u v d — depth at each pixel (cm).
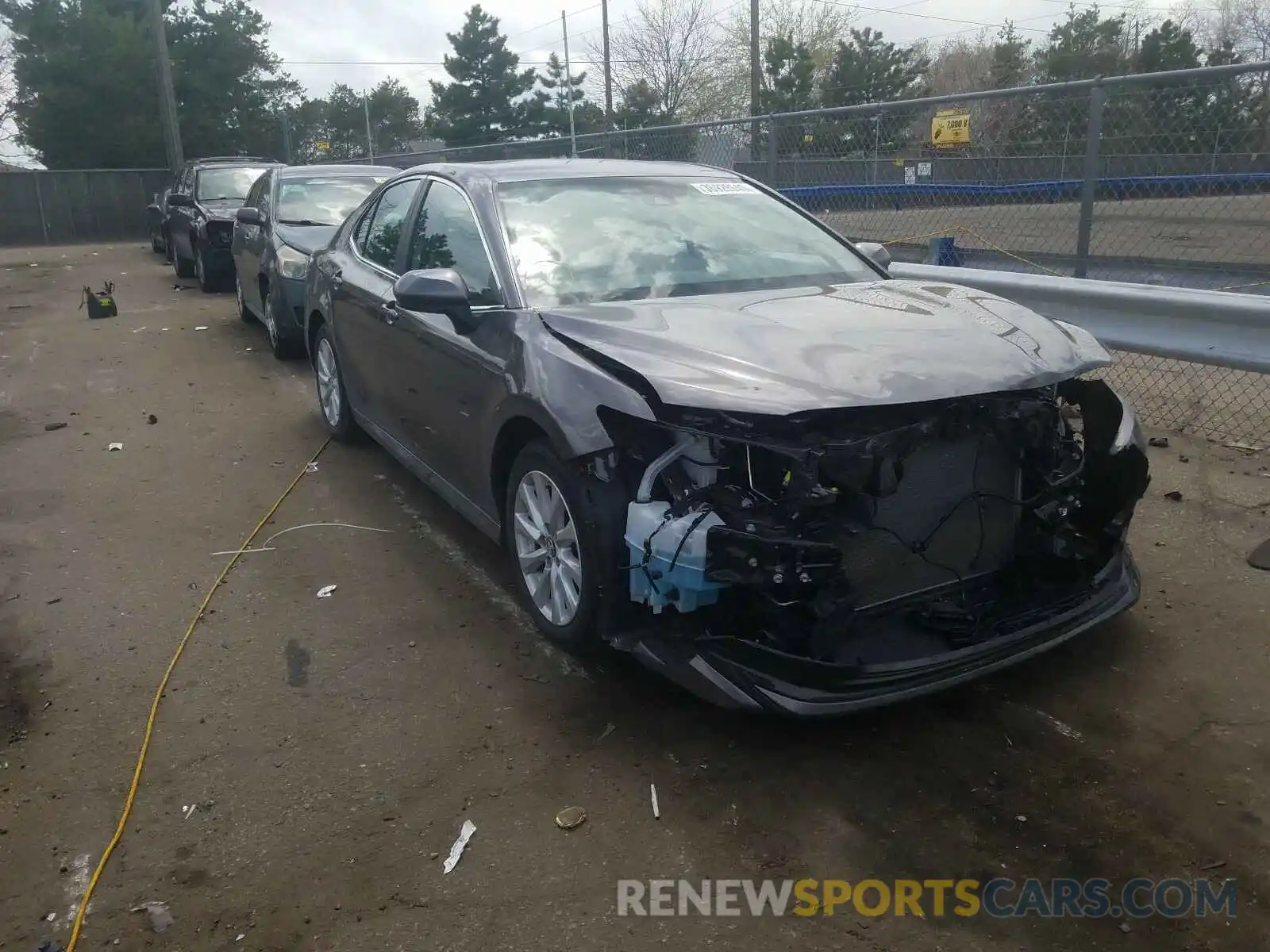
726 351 333
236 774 326
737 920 263
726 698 312
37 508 567
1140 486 378
